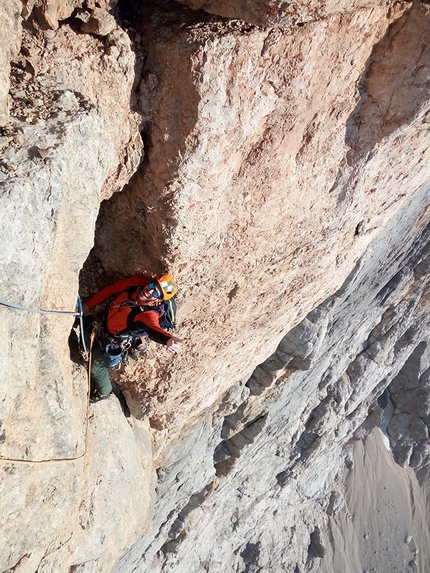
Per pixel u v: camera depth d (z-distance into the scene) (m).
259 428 15.27
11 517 4.16
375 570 27.61
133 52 4.33
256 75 4.70
